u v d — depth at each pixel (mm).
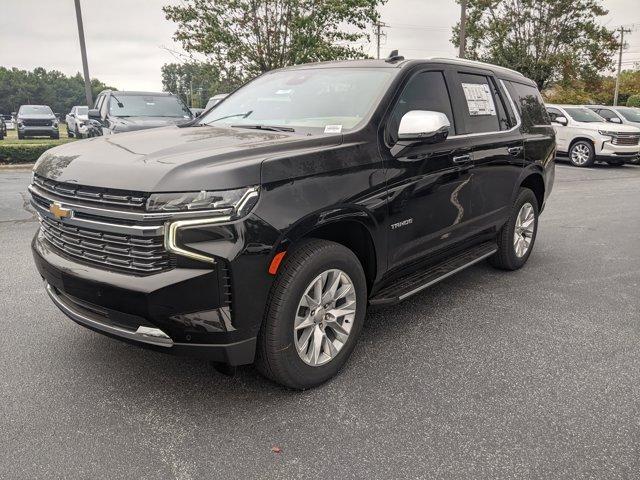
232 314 2666
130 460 2512
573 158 17000
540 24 23500
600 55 24109
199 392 3104
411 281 3928
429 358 3564
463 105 4344
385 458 2545
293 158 2877
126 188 2602
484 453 2586
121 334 2779
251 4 13680
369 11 14047
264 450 2598
